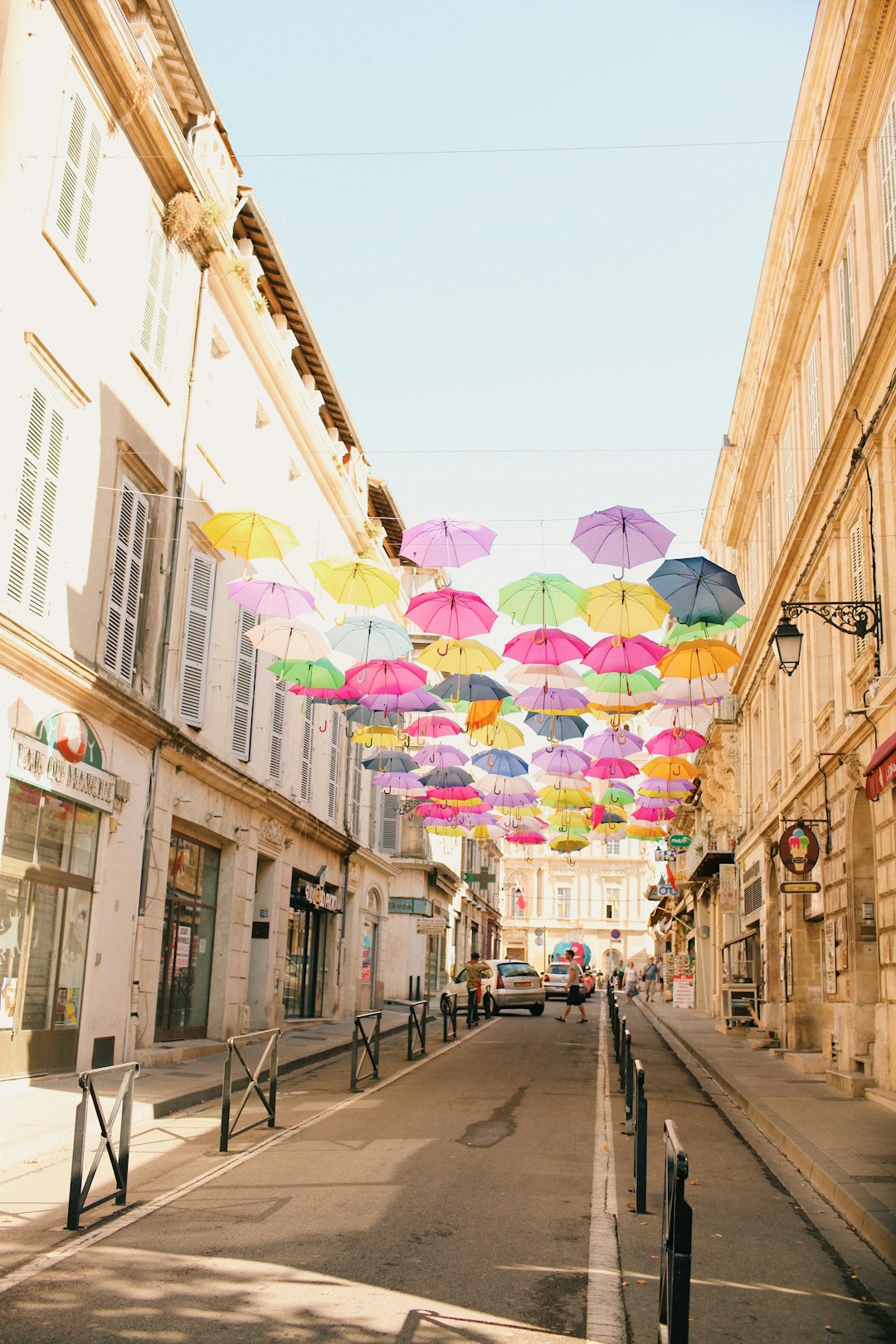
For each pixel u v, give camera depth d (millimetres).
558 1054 20938
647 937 84938
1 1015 12258
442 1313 5871
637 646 15336
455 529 13289
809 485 18375
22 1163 9516
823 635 18984
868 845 16047
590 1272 6742
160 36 16438
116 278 15125
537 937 85500
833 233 18172
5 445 12000
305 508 25062
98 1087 13359
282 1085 15586
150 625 16453
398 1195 8445
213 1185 8852
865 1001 15719
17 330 12250
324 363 24625
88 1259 6719
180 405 17656
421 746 25125
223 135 18969
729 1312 6223
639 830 30094
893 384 13766
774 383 23484
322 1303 5949
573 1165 9859
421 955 41812
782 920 22625
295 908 25781
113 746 15023
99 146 14570
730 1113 13977
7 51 12258
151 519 16594
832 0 17172
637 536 12891
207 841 19453
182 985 18297
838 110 16094
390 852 42344
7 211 12055
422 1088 15250
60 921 13656
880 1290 6738
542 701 17938
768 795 25156
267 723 22484
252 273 19859
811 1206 8844
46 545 13086
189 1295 6043
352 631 16047
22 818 12672
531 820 30469
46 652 12539
